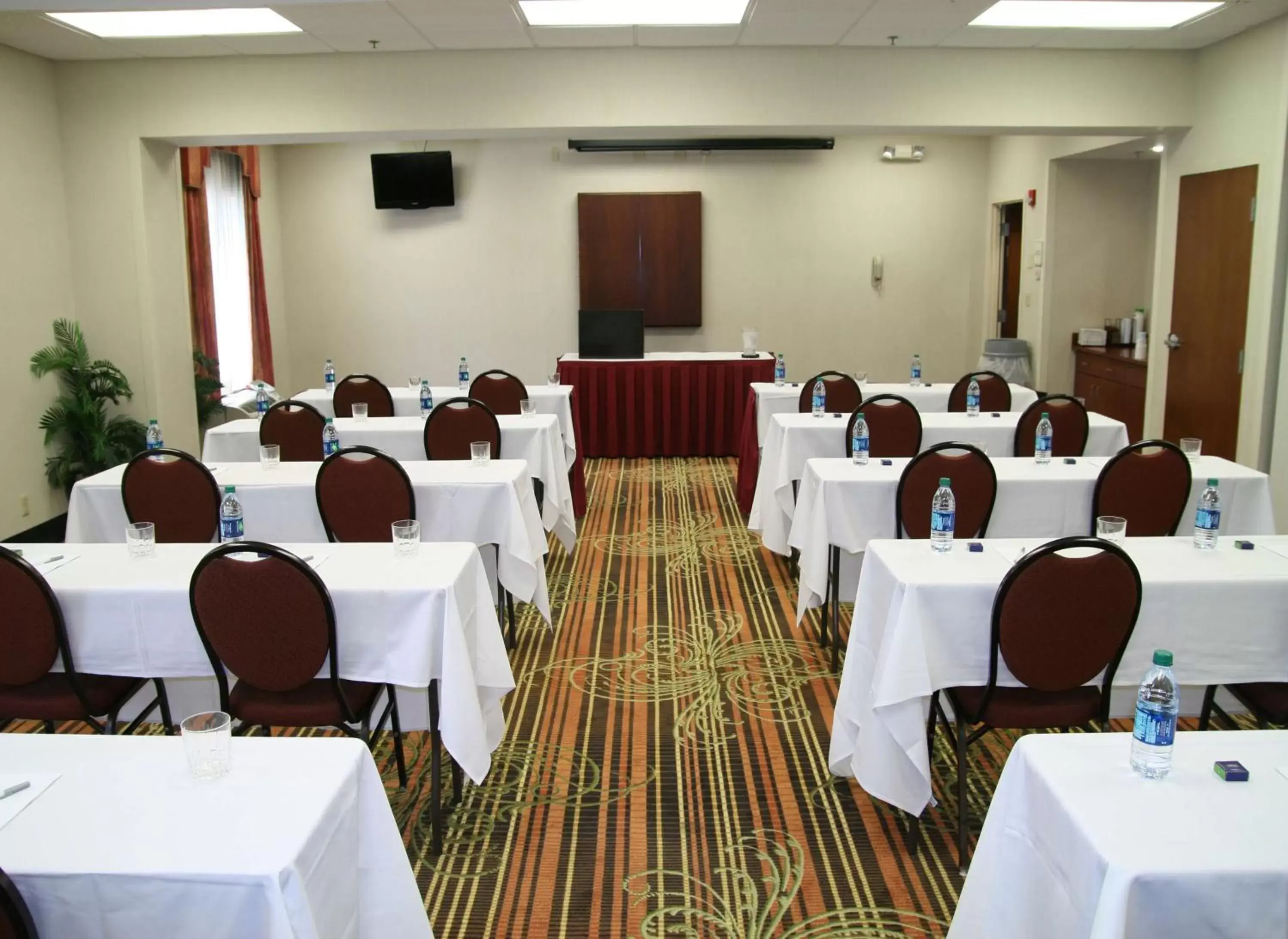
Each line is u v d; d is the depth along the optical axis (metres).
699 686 4.21
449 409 5.55
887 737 2.96
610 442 8.95
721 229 10.67
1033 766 1.99
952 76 7.32
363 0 5.32
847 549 4.32
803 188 10.62
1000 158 10.43
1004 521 4.39
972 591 2.89
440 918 2.74
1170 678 2.01
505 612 4.80
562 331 10.85
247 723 2.89
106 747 2.07
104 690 3.06
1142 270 9.63
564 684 4.25
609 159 10.53
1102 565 2.66
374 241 10.75
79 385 7.02
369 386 7.04
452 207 10.63
